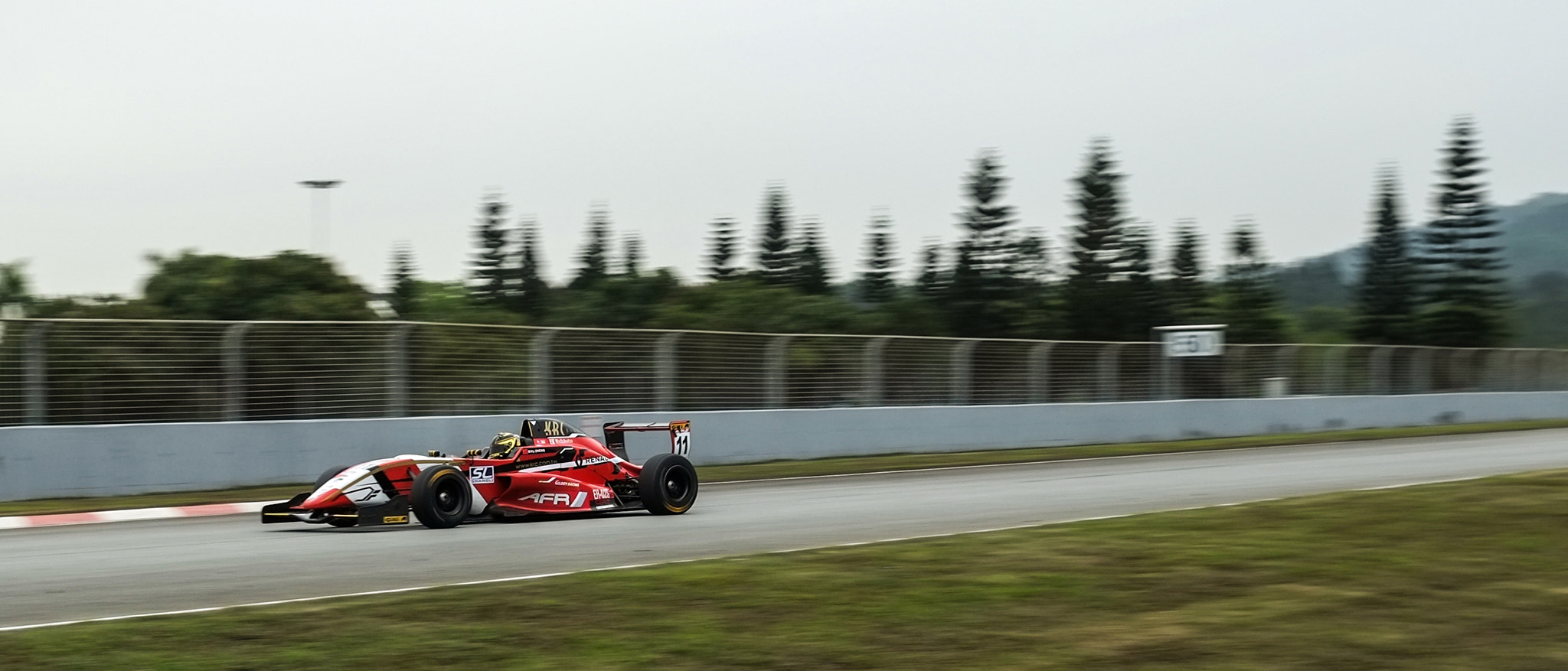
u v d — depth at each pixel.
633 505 13.12
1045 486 15.78
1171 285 60.38
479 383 18.41
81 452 14.94
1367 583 7.58
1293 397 30.34
